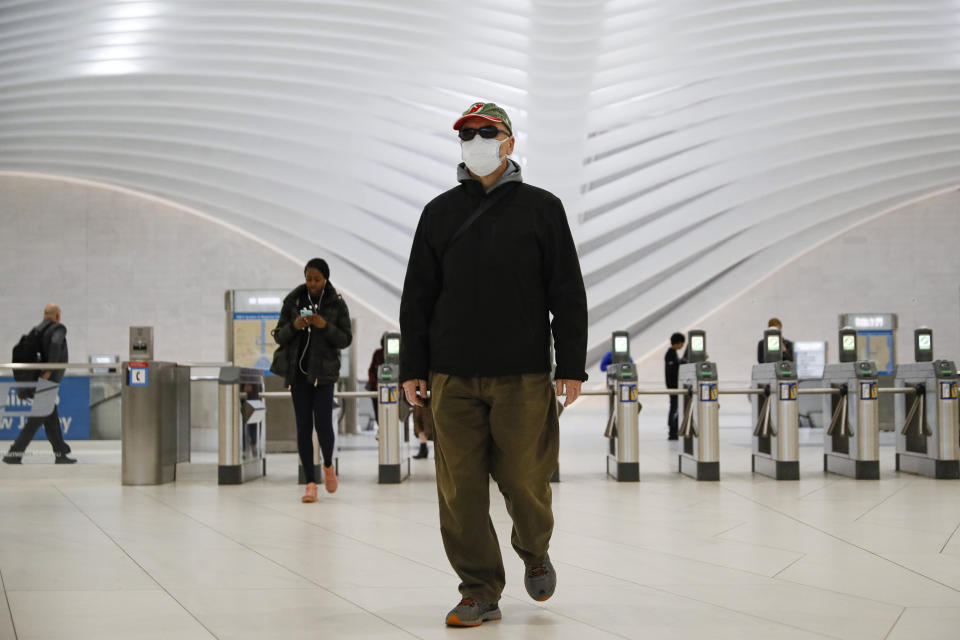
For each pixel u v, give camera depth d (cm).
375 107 1806
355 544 509
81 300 2338
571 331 337
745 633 314
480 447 339
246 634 315
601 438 1458
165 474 857
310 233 2081
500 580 339
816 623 328
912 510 645
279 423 1210
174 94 1848
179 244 2338
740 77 1709
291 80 1752
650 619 336
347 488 808
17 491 789
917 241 2270
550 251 340
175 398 895
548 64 1616
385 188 1928
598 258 1883
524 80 1655
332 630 321
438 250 346
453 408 336
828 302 2269
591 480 864
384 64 1708
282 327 699
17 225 2358
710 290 2153
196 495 757
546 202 342
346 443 1355
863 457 860
